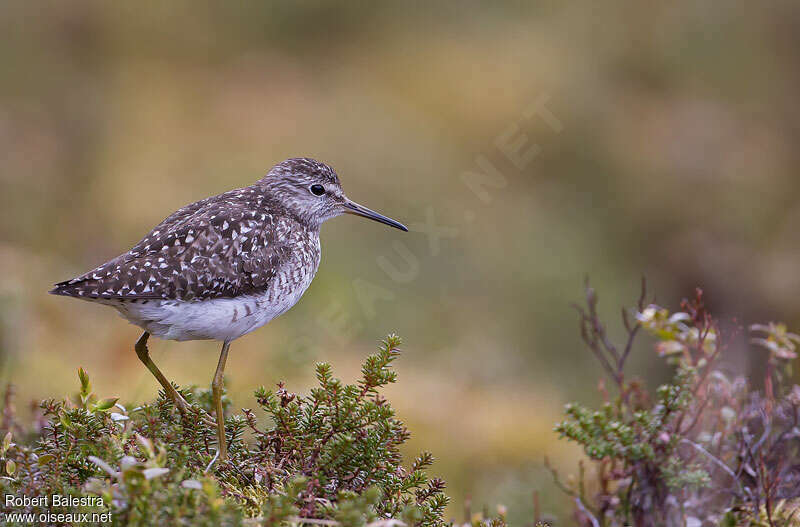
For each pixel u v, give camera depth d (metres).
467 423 13.02
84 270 16.22
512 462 12.26
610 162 21.62
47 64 20.64
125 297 6.56
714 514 6.88
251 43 23.58
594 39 24.80
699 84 24.48
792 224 21.06
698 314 7.60
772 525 6.32
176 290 6.69
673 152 22.39
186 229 6.90
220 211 7.15
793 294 18.55
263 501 5.25
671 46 24.89
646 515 6.91
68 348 12.48
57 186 18.36
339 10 24.41
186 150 19.94
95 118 20.16
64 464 5.13
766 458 6.93
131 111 20.61
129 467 4.38
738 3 25.55
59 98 20.20
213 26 23.38
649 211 21.06
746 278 19.08
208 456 5.73
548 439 13.03
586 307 17.69
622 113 23.00
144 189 18.72
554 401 14.79
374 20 24.58
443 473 11.70
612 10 25.45
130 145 19.81
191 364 12.81
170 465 5.14
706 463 7.09
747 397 7.64
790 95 24.27
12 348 11.30
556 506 10.07
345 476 5.52
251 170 19.53
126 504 4.43
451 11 25.12
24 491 4.88
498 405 13.84
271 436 5.79
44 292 13.87
